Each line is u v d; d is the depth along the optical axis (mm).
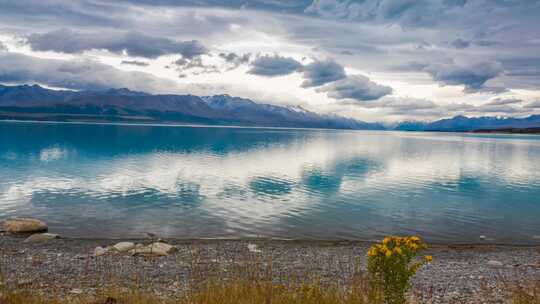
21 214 28094
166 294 12898
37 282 14195
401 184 48594
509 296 13430
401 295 8312
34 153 73812
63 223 26000
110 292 11359
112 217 27984
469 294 14062
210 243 22031
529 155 102562
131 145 104938
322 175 55031
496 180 54344
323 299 9773
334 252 20766
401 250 8273
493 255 21109
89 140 119875
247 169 59469
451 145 153500
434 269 18031
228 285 10805
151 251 18531
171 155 78938
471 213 32312
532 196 41094
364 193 41219
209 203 33688
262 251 20438
